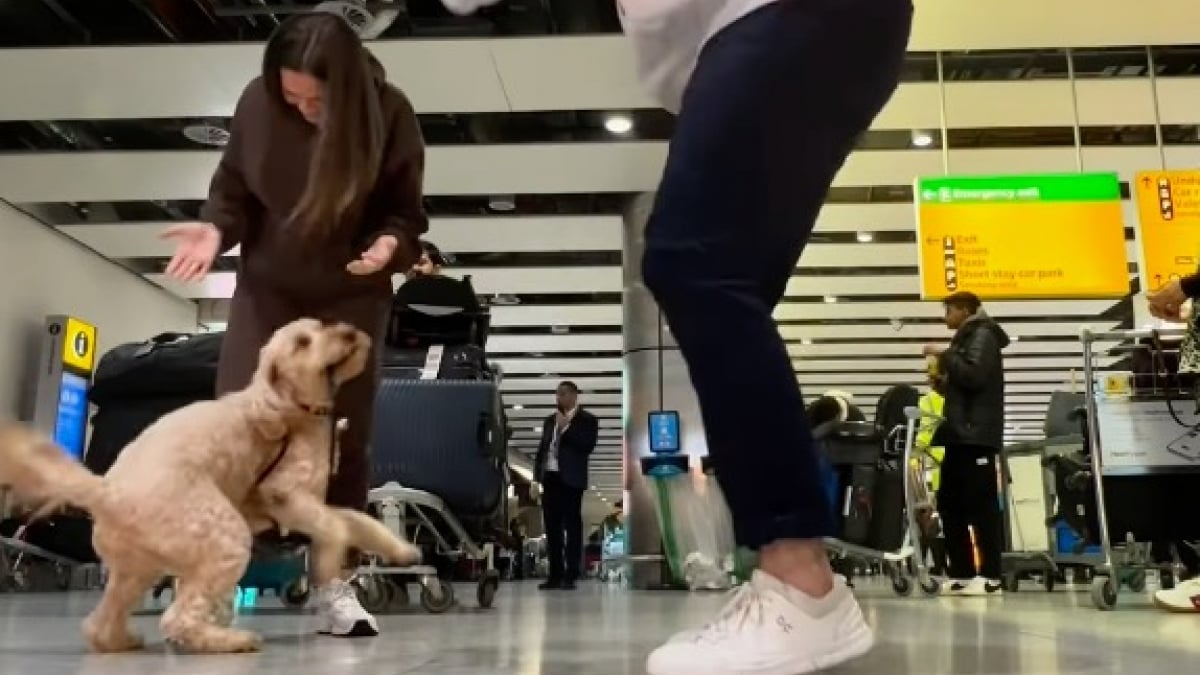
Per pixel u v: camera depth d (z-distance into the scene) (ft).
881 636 7.51
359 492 8.30
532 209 30.86
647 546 27.76
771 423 4.66
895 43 5.13
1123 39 19.90
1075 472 14.55
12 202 29.12
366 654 6.35
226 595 6.55
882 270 36.37
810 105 4.89
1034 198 23.04
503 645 7.07
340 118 7.18
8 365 29.04
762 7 4.86
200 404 6.72
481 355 14.76
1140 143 25.26
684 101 5.08
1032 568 20.13
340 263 8.04
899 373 54.49
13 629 9.18
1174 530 13.65
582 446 25.67
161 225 31.30
